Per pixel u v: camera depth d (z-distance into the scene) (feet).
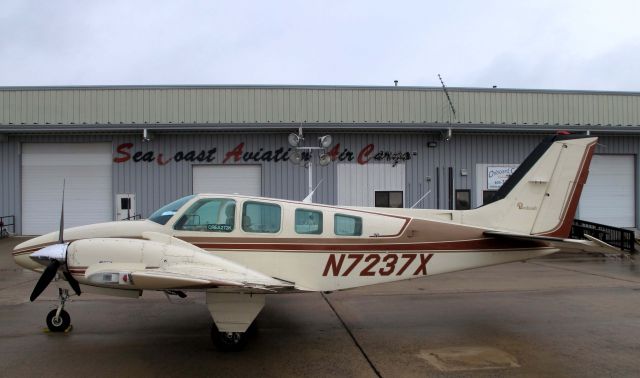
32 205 57.26
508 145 60.90
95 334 19.01
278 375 14.79
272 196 57.88
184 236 19.13
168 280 15.14
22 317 21.53
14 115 57.36
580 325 20.65
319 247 19.43
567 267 38.34
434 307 24.14
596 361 16.08
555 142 22.39
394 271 19.88
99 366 15.42
